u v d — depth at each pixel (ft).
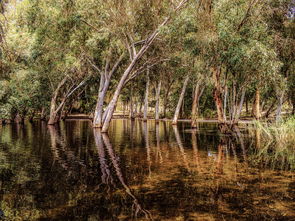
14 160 42.78
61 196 25.40
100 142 66.13
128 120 187.42
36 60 115.75
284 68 88.53
